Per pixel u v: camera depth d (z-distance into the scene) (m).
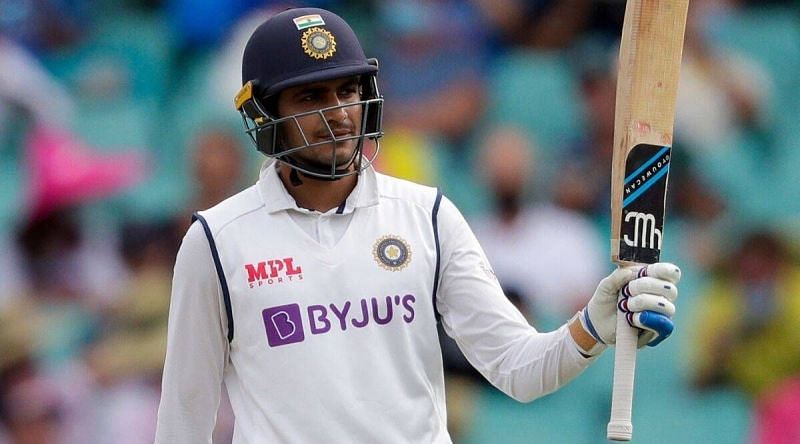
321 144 13.30
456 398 25.72
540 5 32.97
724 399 27.38
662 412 27.33
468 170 29.84
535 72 32.09
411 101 31.66
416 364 13.38
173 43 33.41
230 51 32.09
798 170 31.52
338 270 13.38
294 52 13.44
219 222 13.52
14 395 25.67
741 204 30.81
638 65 13.14
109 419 25.62
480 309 13.53
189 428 13.77
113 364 26.08
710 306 27.86
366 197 13.68
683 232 29.56
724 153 31.39
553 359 13.09
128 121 32.25
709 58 32.31
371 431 13.12
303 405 13.16
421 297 13.45
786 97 32.94
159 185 30.42
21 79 32.19
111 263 28.56
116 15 34.53
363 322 13.29
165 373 13.73
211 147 29.22
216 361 13.64
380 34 32.56
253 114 13.72
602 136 31.00
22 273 28.22
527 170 29.12
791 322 27.34
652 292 12.48
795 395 27.02
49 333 26.77
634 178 13.12
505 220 27.81
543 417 26.39
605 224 29.27
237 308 13.36
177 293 13.55
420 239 13.59
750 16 34.09
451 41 32.16
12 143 31.80
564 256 27.67
